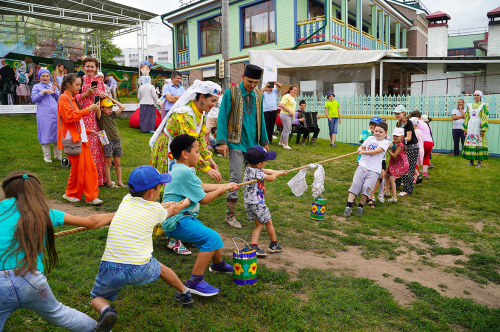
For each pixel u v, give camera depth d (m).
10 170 7.07
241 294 3.44
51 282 3.46
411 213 6.41
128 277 2.65
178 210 3.20
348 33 17.69
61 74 9.10
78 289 3.39
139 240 2.71
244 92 5.12
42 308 2.33
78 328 2.50
